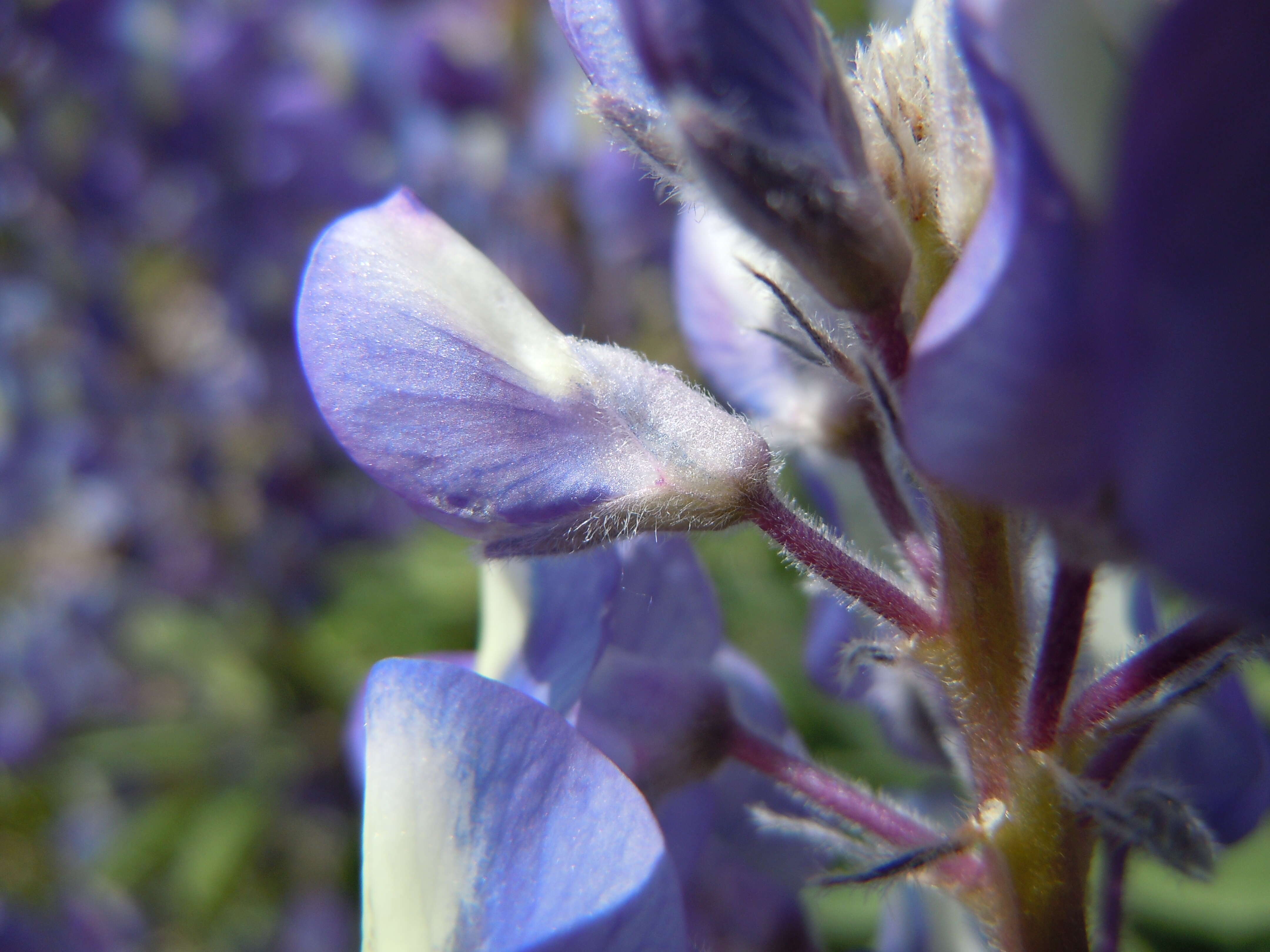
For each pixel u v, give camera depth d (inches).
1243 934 2.9
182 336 6.9
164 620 6.2
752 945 1.9
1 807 5.8
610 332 5.4
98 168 6.3
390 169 6.0
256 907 5.3
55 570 6.8
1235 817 1.9
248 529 6.3
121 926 5.5
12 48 6.1
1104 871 1.8
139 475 6.6
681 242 2.0
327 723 5.5
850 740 3.4
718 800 1.9
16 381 6.6
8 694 6.3
